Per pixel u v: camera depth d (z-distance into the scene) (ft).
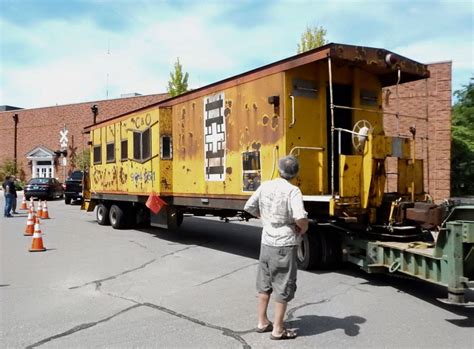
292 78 27.17
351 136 29.32
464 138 66.23
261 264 16.78
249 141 29.48
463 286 18.15
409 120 58.54
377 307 20.33
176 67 93.04
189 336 17.02
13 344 16.43
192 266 29.55
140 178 42.34
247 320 18.78
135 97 110.52
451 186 62.34
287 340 16.42
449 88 57.00
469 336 16.74
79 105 118.62
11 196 62.80
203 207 35.58
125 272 27.86
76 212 69.00
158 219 40.81
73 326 18.26
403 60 28.12
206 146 33.91
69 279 26.07
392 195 27.12
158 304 21.18
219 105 32.45
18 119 129.29
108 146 50.03
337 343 16.10
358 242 25.53
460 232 18.20
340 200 24.53
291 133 26.94
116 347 16.06
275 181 16.58
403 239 24.88
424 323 18.16
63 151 120.26
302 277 26.07
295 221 15.87
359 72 30.04
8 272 27.89
